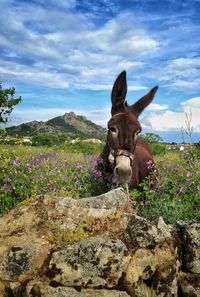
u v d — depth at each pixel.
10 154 2.12
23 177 1.84
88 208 1.32
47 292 1.04
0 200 1.64
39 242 1.19
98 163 1.84
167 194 1.72
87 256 1.09
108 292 1.07
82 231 1.22
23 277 1.10
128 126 1.56
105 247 1.10
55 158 2.37
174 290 1.18
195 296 1.19
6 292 1.10
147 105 1.77
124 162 1.51
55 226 1.26
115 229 1.24
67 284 1.06
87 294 1.05
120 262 1.10
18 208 1.36
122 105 1.67
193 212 1.58
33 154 2.56
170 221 1.50
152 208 1.58
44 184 1.79
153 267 1.16
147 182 1.76
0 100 3.12
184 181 1.80
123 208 1.45
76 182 1.82
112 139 1.58
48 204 1.35
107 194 1.45
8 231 1.27
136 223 1.23
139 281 1.13
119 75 1.65
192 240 1.23
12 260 1.12
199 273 1.21
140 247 1.17
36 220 1.29
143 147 2.09
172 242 1.23
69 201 1.35
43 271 1.09
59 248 1.15
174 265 1.19
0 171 1.89
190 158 2.16
